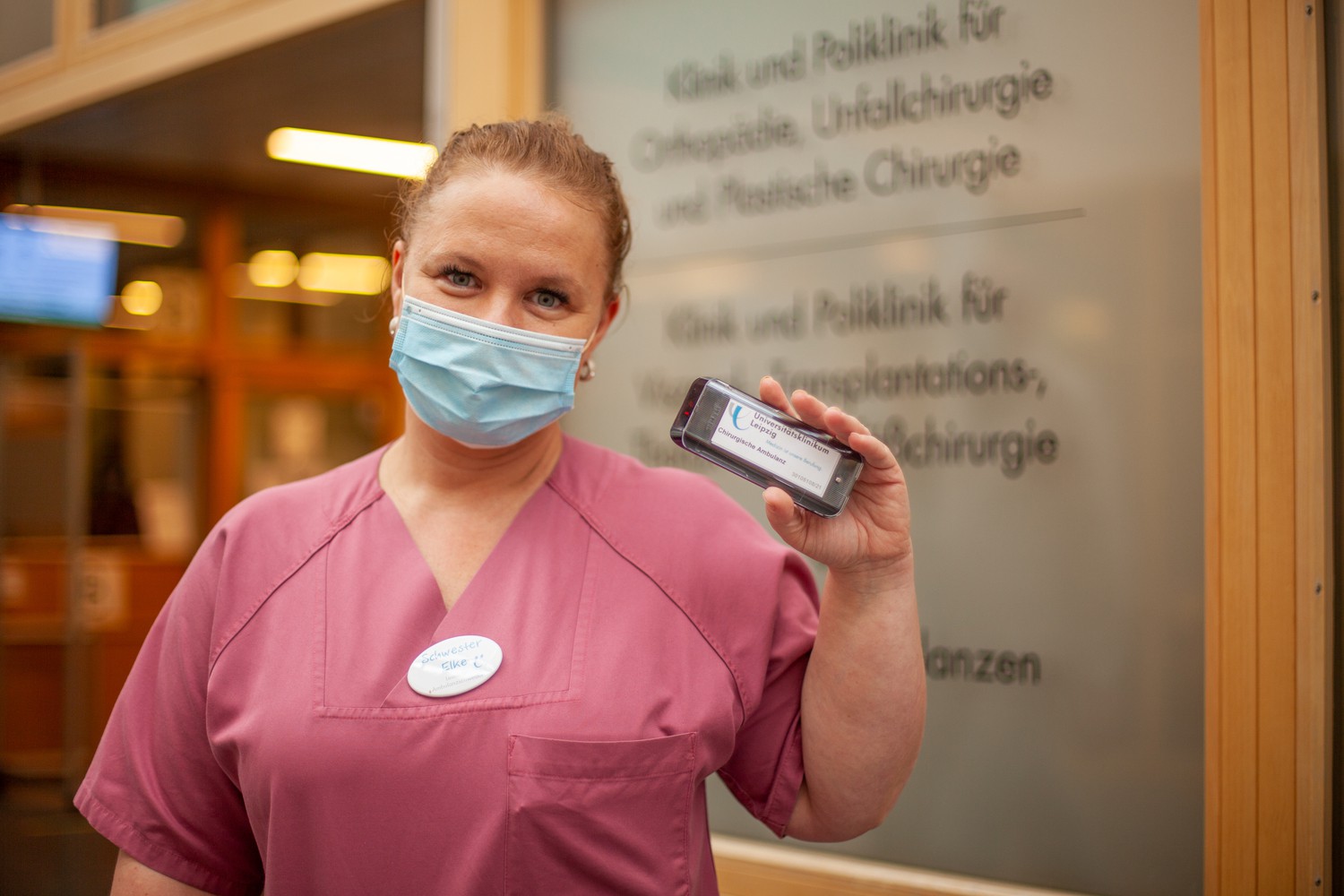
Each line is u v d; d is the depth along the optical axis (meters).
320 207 6.01
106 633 5.41
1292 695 1.30
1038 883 1.56
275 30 2.42
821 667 1.04
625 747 0.96
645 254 1.99
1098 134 1.53
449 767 0.96
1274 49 1.33
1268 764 1.32
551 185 1.02
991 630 1.61
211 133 4.09
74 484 5.26
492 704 0.97
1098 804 1.52
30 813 4.71
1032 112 1.58
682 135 1.94
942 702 1.65
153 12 2.71
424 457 1.11
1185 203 1.46
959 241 1.65
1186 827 1.45
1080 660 1.54
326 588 1.05
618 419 2.01
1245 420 1.34
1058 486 1.56
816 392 1.79
